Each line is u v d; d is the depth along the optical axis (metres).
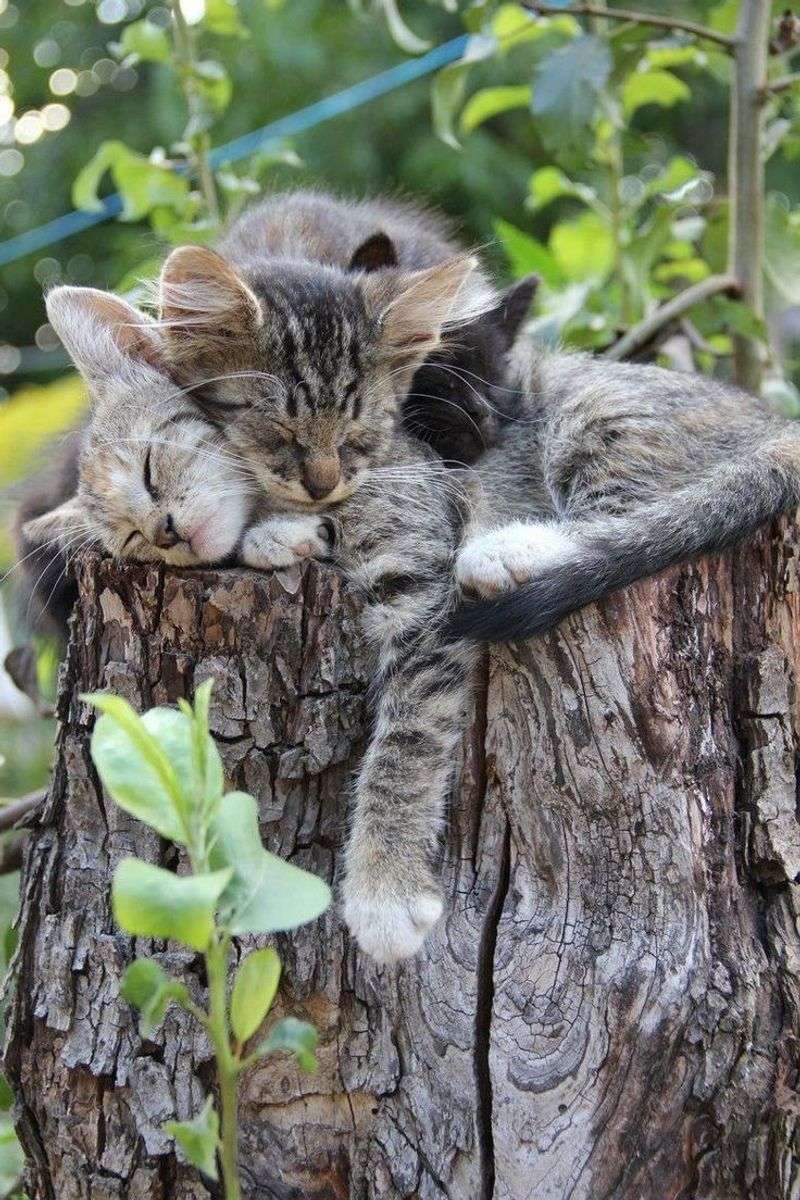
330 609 0.93
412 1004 0.92
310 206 1.17
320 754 0.93
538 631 0.92
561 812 0.93
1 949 1.11
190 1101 0.92
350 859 0.94
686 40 1.22
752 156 1.18
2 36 2.54
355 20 2.17
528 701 0.93
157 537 0.97
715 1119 0.91
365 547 0.99
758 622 0.97
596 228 1.31
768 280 1.27
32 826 0.95
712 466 1.03
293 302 1.02
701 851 0.93
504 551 0.96
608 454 1.04
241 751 0.93
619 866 0.93
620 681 0.93
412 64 1.73
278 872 0.85
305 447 1.00
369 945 0.92
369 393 1.03
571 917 0.92
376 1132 0.92
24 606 1.12
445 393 1.07
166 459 0.98
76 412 1.22
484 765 0.94
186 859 0.92
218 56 2.08
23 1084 0.93
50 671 1.15
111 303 1.01
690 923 0.92
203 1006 0.92
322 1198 0.93
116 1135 0.92
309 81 2.15
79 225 2.03
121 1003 0.92
